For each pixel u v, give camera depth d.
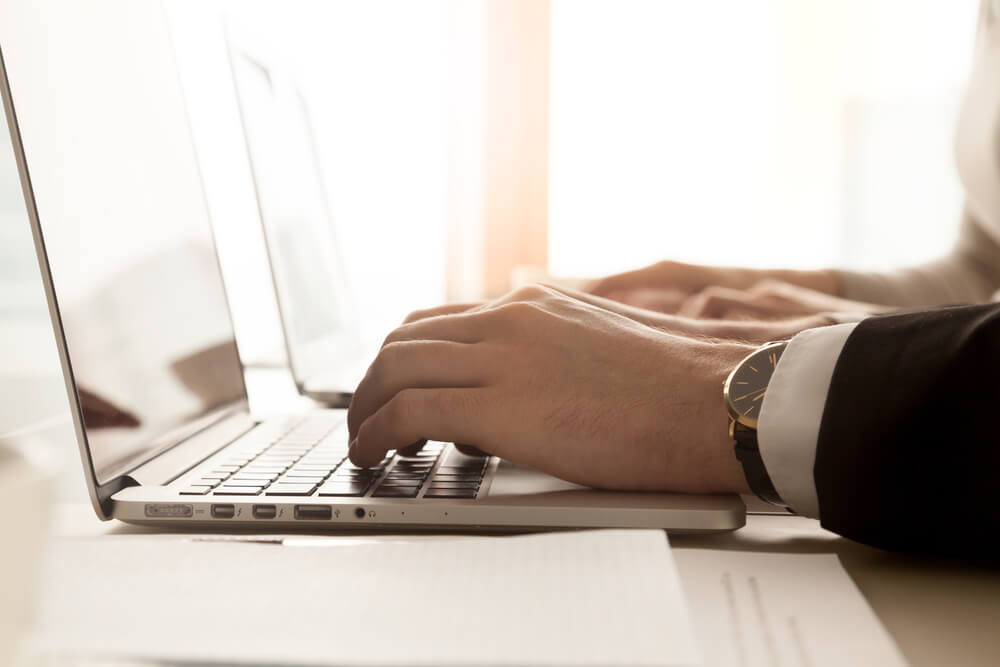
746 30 2.50
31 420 0.74
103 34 0.67
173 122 0.80
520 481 0.52
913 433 0.40
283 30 2.36
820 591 0.35
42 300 0.89
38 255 0.50
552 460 0.50
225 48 1.02
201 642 0.27
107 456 0.51
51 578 0.32
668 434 0.49
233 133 1.67
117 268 0.60
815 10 2.48
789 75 2.51
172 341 0.67
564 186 2.57
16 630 0.27
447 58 2.48
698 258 2.58
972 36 2.41
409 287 2.50
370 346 1.51
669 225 2.57
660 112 2.54
